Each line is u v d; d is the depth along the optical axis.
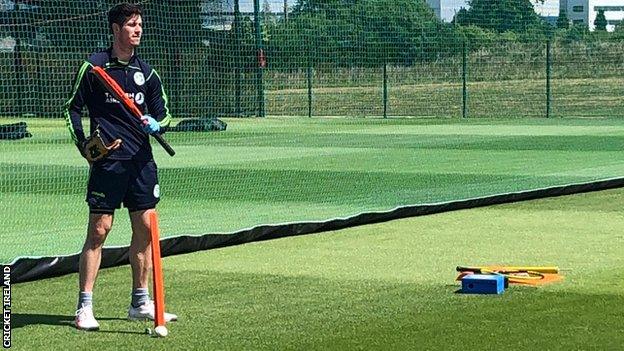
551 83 52.91
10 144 32.44
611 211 16.45
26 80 41.44
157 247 9.02
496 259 12.35
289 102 48.66
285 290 10.72
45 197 19.20
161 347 8.55
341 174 22.94
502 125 40.69
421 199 18.17
